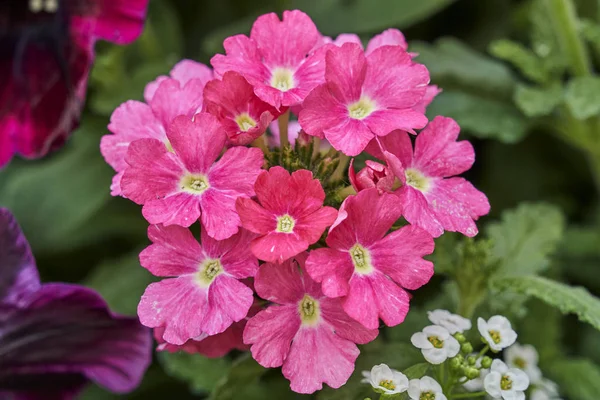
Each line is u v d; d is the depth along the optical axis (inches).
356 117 8.9
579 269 12.8
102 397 12.3
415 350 9.7
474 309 10.2
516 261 10.9
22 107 11.5
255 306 9.0
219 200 8.6
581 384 11.2
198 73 9.6
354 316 8.4
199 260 8.8
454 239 10.3
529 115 11.7
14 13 11.6
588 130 12.2
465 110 12.0
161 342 9.4
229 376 9.6
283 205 8.5
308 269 8.4
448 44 12.6
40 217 12.3
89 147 12.7
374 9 12.9
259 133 8.8
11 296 9.8
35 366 9.9
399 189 8.8
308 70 9.0
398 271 8.6
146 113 9.3
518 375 9.2
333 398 9.4
